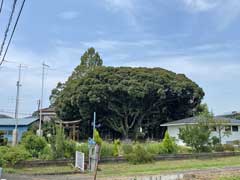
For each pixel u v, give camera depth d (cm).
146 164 2155
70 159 2066
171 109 5191
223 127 3347
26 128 4734
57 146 2089
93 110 4691
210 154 2616
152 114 5094
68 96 4819
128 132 4947
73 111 4878
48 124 4409
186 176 1441
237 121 4059
